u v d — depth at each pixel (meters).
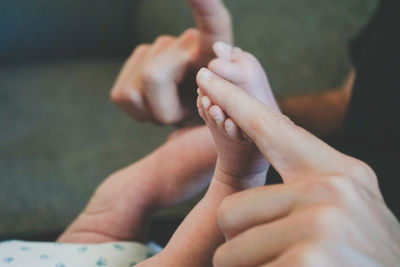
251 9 0.89
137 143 0.83
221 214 0.31
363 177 0.30
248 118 0.32
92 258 0.42
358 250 0.27
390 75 0.59
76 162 0.78
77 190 0.72
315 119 0.66
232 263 0.29
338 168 0.30
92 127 0.87
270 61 0.84
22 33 1.06
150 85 0.53
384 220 0.29
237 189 0.37
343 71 0.79
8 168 0.76
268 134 0.31
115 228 0.49
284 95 0.82
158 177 0.49
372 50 0.62
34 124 0.88
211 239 0.37
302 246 0.27
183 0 0.96
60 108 0.93
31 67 1.09
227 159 0.36
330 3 0.83
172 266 0.37
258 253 0.29
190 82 0.55
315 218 0.28
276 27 0.86
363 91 0.62
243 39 0.87
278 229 0.29
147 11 1.03
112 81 1.02
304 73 0.82
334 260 0.27
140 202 0.49
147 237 0.51
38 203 0.69
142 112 0.58
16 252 0.43
